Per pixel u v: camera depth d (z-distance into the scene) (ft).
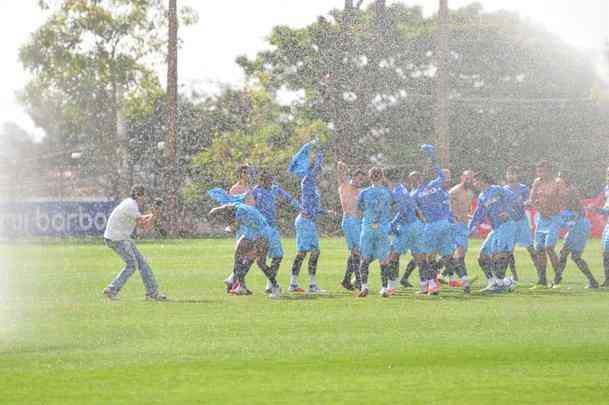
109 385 70.23
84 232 336.49
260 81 404.57
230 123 409.49
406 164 377.71
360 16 398.62
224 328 99.71
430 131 393.09
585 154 405.39
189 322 104.58
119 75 390.21
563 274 174.40
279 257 134.72
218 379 72.33
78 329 98.94
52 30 386.32
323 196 341.82
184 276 168.66
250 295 136.15
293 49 409.90
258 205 137.18
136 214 128.06
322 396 66.59
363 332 96.58
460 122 408.26
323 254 225.97
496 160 404.77
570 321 104.88
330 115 394.73
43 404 64.54
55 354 83.20
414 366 77.36
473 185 141.08
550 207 149.18
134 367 77.05
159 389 68.90
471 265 194.70
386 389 68.74
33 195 355.36
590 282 148.15
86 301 126.82
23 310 116.06
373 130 392.88
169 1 352.69
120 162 386.32
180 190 369.50
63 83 391.45
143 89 397.19
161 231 338.75
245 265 135.64
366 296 133.69
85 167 378.53
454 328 99.45
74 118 387.96
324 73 400.06
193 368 76.69
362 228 133.80
